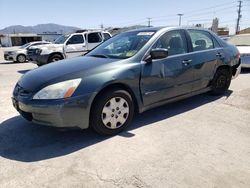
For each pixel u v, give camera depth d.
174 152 3.26
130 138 3.68
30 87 3.46
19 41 62.34
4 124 4.34
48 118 3.33
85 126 3.51
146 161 3.06
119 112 3.78
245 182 2.65
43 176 2.82
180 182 2.66
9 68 13.45
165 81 4.27
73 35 12.70
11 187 2.64
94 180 2.72
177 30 4.66
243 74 8.82
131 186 2.61
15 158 3.22
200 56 4.88
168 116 4.54
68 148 3.44
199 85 5.00
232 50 5.80
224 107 4.98
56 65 4.05
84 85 3.41
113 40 4.91
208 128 3.99
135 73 3.84
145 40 4.24
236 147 3.38
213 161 3.05
